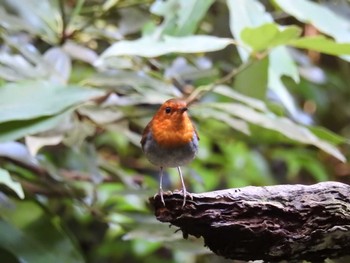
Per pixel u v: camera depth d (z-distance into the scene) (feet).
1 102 6.79
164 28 7.18
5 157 7.44
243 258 6.19
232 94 7.32
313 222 6.13
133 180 8.09
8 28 7.61
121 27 7.96
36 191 7.66
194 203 6.12
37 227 7.13
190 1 7.19
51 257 7.06
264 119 7.29
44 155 7.93
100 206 7.70
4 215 7.13
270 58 7.27
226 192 6.15
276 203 6.13
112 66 7.47
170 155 6.64
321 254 6.20
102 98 7.38
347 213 6.13
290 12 7.18
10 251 7.01
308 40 6.84
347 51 6.86
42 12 7.75
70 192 7.59
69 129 7.33
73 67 8.11
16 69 7.27
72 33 7.75
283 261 6.22
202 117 7.65
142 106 8.12
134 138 7.60
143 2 7.93
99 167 7.82
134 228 7.38
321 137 7.53
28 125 6.79
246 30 6.83
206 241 6.18
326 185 6.19
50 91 6.86
